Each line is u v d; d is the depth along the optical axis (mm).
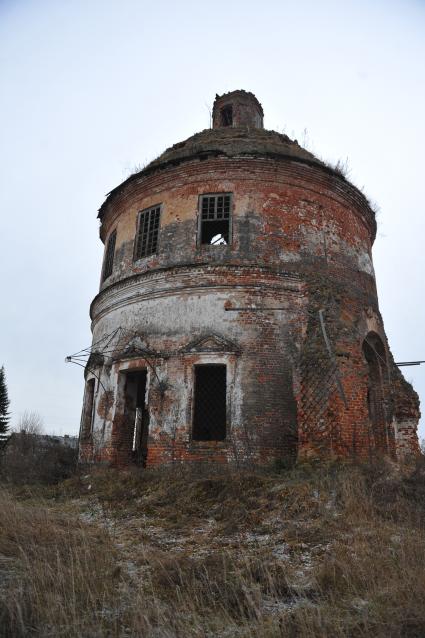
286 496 9383
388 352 16703
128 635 4949
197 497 10352
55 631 4914
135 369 15031
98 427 15586
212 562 6613
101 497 11648
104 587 5871
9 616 5062
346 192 16906
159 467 12953
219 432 14977
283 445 13000
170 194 16234
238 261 14703
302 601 5609
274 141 17828
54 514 10195
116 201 18172
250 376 13531
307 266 15117
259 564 6500
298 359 13453
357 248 16953
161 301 15031
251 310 14203
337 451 11453
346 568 6113
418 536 7098
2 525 8227
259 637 4820
